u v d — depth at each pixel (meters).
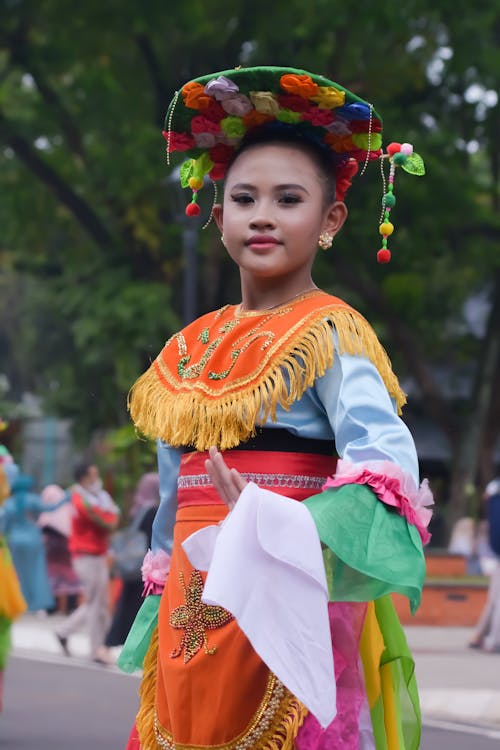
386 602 4.48
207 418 4.31
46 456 43.88
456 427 35.56
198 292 32.44
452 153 32.56
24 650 19.03
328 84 4.37
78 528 17.39
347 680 4.25
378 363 4.29
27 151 32.12
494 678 15.14
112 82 32.22
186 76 32.00
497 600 18.34
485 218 32.59
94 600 17.25
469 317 46.78
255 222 4.38
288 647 3.83
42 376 54.47
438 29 32.22
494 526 18.41
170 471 4.69
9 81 34.00
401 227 31.94
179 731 4.28
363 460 4.06
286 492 4.26
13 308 58.81
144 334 30.52
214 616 4.23
